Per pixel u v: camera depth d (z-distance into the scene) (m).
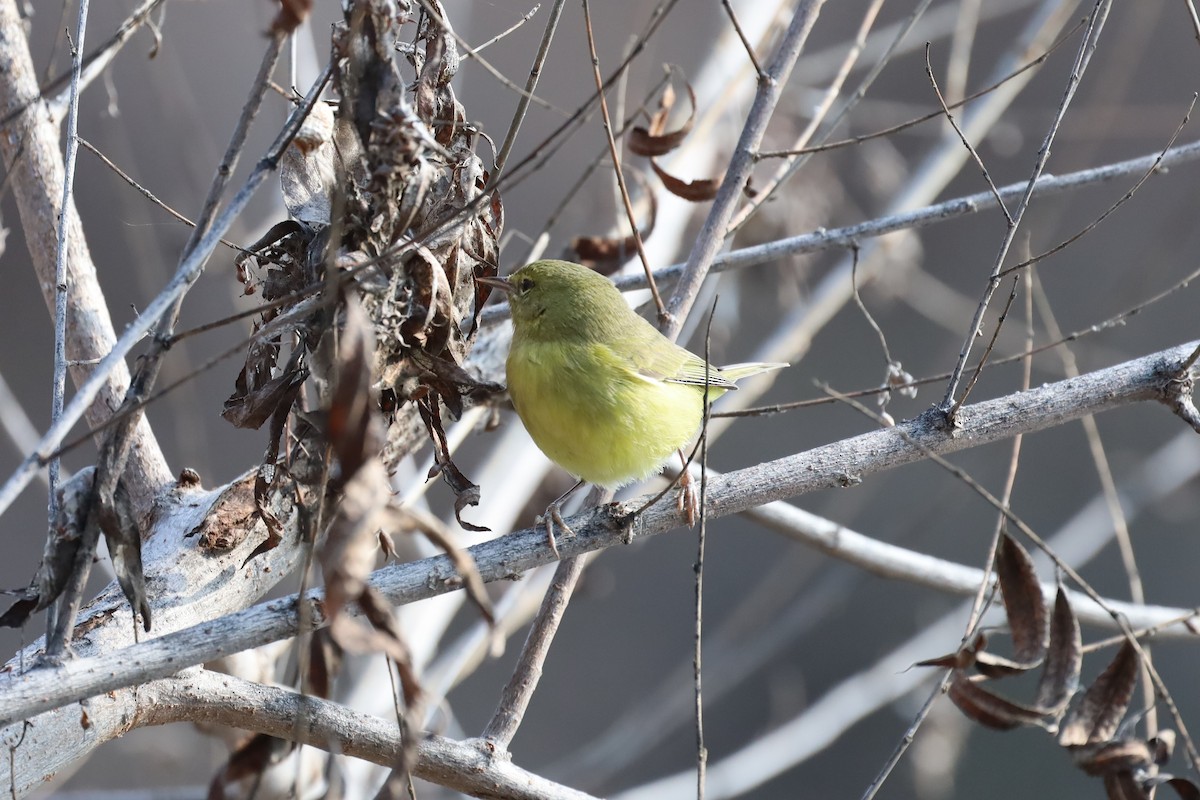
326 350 6.09
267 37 5.41
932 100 21.69
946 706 13.08
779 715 18.22
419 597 6.27
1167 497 16.31
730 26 14.32
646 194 12.02
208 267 12.22
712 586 19.89
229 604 7.25
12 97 7.96
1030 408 7.18
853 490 18.88
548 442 8.36
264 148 14.09
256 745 6.58
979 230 21.34
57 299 6.12
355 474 4.87
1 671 5.77
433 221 6.64
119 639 6.73
